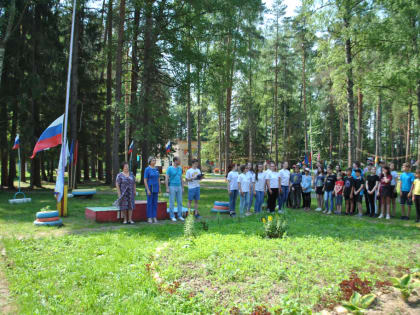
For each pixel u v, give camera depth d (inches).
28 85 684.7
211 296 163.9
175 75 808.3
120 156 1252.5
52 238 287.9
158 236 297.9
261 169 469.7
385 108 1686.8
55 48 753.0
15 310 157.5
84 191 586.2
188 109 1157.7
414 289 173.6
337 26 675.4
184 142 2023.9
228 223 369.1
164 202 411.8
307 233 302.0
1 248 262.1
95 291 171.9
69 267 208.2
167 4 761.0
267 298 161.3
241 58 1031.0
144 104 770.8
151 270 199.9
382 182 422.6
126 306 152.4
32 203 524.7
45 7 736.3
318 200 515.2
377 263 214.5
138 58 880.9
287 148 1668.3
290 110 1791.3
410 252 239.1
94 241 274.7
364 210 510.3
